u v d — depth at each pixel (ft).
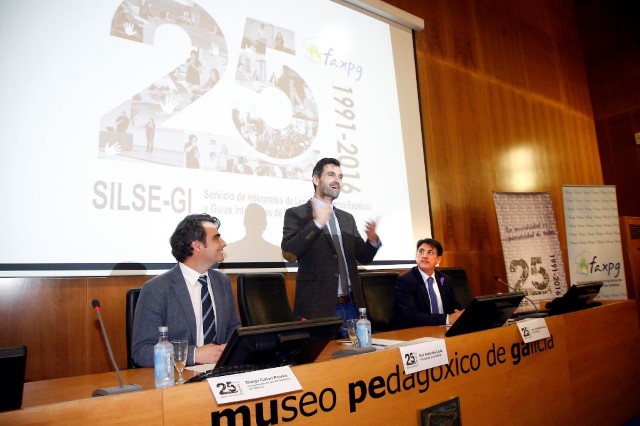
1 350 3.07
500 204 13.89
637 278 15.67
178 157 8.52
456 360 5.53
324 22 11.56
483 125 15.53
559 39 20.45
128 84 8.14
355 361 4.57
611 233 15.12
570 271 14.51
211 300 6.62
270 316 7.77
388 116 12.49
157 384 4.10
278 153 9.96
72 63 7.63
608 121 20.68
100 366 7.54
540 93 18.47
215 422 3.61
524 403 6.25
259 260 9.25
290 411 4.02
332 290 8.57
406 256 11.93
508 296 6.30
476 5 16.65
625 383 8.38
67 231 7.22
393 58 13.06
